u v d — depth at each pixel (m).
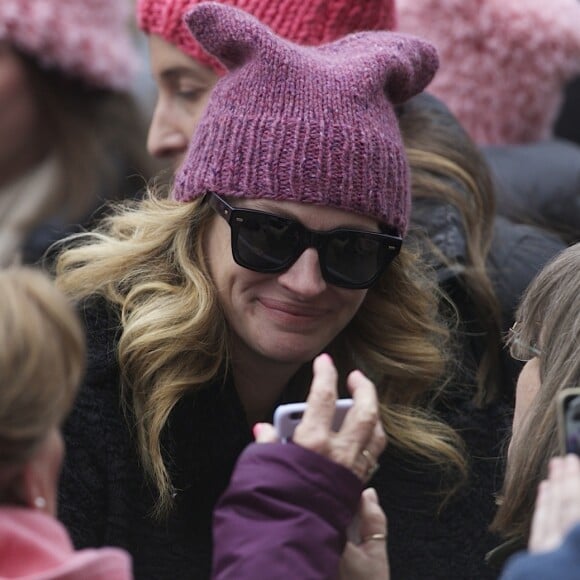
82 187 13.63
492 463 10.83
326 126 9.27
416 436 10.44
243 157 9.30
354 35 10.17
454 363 10.98
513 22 13.92
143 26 12.06
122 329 9.83
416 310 10.49
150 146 12.22
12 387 6.54
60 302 6.82
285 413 8.01
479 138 14.14
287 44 9.52
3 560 6.68
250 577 7.48
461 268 11.16
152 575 9.72
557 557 6.09
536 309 8.84
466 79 14.05
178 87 12.03
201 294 9.55
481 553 10.66
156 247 9.91
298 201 9.23
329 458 7.77
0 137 13.23
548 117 14.33
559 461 6.90
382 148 9.43
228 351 9.78
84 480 9.45
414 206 11.40
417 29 14.13
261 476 7.68
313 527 7.59
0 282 6.79
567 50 14.12
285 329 9.51
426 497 10.57
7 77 13.18
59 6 13.20
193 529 9.79
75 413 9.48
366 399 7.98
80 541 9.38
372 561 8.36
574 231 13.44
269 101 9.33
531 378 8.91
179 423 9.76
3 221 13.23
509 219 13.23
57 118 13.47
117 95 13.84
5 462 6.64
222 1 11.86
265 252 9.30
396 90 9.91
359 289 9.54
